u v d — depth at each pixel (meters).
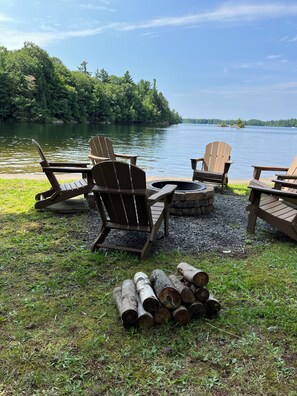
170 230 3.63
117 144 20.39
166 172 10.17
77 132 28.61
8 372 1.46
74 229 3.52
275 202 3.91
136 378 1.45
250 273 2.56
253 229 3.58
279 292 2.27
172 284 1.89
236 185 6.54
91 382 1.42
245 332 1.80
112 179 2.68
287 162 14.38
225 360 1.57
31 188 5.44
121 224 2.97
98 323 1.85
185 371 1.50
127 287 2.03
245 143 26.81
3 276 2.40
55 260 2.71
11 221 3.71
